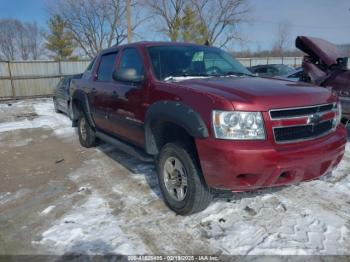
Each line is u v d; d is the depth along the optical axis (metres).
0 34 45.75
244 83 3.07
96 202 3.58
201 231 2.89
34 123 8.93
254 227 2.92
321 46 5.80
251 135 2.52
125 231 2.95
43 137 7.12
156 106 3.15
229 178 2.56
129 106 3.75
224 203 3.36
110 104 4.30
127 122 3.89
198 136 2.65
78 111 6.00
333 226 2.89
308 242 2.67
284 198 3.46
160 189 3.58
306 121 2.72
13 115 10.80
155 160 3.52
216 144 2.54
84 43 34.28
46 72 17.88
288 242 2.68
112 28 33.16
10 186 4.19
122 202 3.54
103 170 4.64
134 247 2.70
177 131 3.16
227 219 3.06
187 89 2.91
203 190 2.93
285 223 2.97
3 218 3.31
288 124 2.62
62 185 4.15
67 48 32.12
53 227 3.07
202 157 2.67
